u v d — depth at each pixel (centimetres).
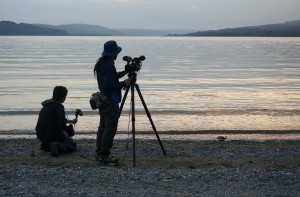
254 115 2061
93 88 3344
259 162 1033
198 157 1078
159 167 952
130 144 1266
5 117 1962
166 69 5691
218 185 792
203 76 4597
